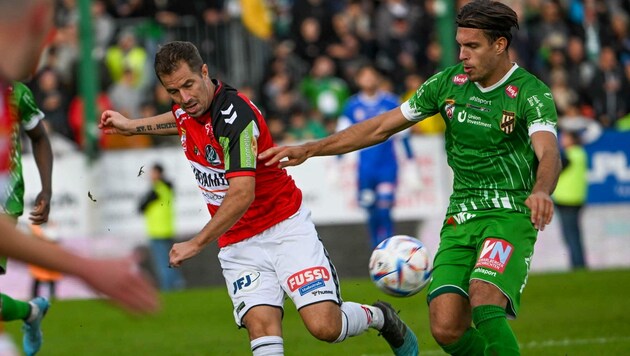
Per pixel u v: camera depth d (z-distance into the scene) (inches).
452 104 759.1
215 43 2097.7
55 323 1427.2
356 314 800.9
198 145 755.4
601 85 2124.8
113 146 1936.5
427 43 2235.5
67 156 1843.0
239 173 716.0
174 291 1788.9
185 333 1290.6
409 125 794.8
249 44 2107.5
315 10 2203.5
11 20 344.8
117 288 340.8
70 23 2092.8
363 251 1904.5
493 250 724.0
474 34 725.3
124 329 1348.4
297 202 794.2
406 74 2181.3
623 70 2155.5
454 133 763.4
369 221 1841.8
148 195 1839.3
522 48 2153.1
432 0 2267.5
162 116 832.9
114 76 2039.9
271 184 776.9
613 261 1953.7
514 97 735.1
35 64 362.3
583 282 1659.7
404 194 1902.1
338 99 2098.9
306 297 765.9
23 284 1765.5
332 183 1905.8
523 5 2187.5
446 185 1925.4
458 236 761.0
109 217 1851.6
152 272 1859.0
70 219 1840.6
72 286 1808.6
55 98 2000.5
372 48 2201.0
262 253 777.6
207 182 770.8
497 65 735.7
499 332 684.1
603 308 1382.9
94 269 340.5
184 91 720.3
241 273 779.4
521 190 751.1
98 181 1843.0
